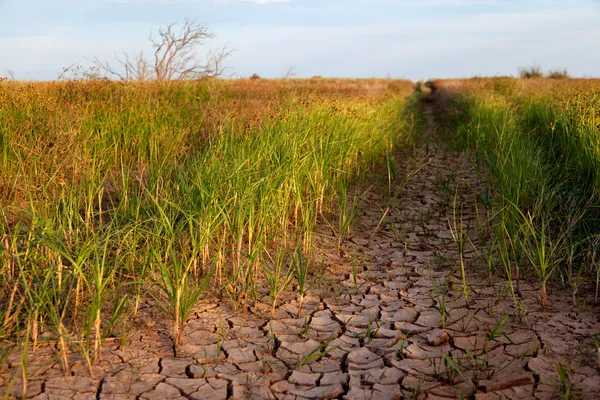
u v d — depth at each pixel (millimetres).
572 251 4430
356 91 20141
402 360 3285
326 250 5383
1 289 3703
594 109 7555
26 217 4738
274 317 3879
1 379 2930
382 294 4340
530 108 12125
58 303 3430
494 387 2928
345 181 7422
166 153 7492
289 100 8625
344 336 3625
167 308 3859
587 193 5863
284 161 5582
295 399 2895
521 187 6137
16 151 6262
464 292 4074
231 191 4793
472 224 6230
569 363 3145
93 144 7102
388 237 5879
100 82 9852
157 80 11945
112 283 3938
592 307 3920
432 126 17219
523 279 4500
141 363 3186
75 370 3062
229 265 4711
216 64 14000
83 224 4754
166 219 4066
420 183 8492
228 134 6402
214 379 3055
